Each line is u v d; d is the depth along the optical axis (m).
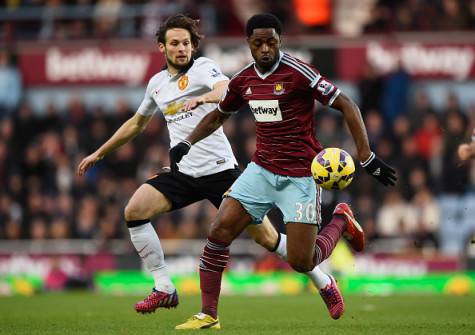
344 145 45.72
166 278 21.91
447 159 46.88
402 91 49.16
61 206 47.88
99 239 46.00
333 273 39.94
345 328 20.19
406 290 39.88
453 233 46.31
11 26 56.69
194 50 22.16
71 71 53.69
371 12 52.59
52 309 28.55
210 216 44.84
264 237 22.00
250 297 35.44
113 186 48.12
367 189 44.75
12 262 42.91
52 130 52.12
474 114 47.62
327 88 18.73
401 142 47.31
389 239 43.41
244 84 19.50
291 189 19.52
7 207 49.34
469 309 27.47
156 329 20.16
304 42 50.97
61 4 56.59
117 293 40.91
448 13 51.38
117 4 55.66
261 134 19.66
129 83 53.34
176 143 22.34
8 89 54.19
